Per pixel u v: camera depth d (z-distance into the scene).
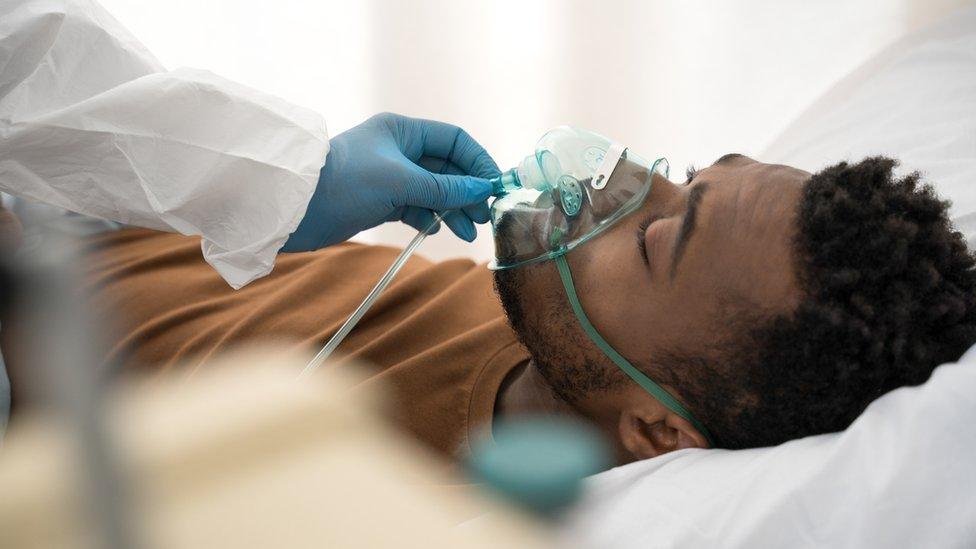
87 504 0.20
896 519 0.79
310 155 1.20
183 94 1.16
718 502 0.88
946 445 0.80
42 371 0.23
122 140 1.14
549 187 1.13
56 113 1.11
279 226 1.19
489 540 0.26
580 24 2.42
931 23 1.84
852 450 0.85
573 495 0.51
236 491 0.22
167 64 2.34
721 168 1.05
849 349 0.91
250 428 0.23
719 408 1.00
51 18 1.16
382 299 1.46
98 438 0.21
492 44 2.42
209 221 1.22
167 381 1.32
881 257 0.90
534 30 2.42
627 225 1.07
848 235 0.91
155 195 1.18
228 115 1.19
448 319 1.44
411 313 1.47
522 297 1.13
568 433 1.09
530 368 1.25
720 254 0.97
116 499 0.20
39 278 0.25
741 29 2.41
